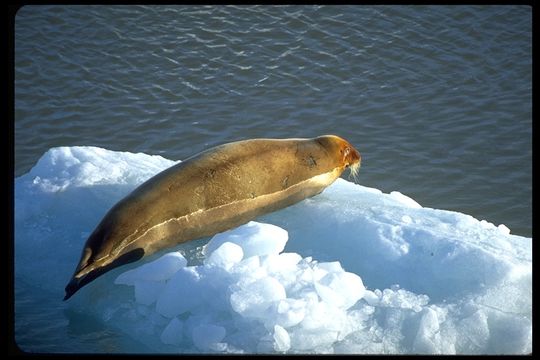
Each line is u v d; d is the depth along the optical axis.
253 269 16.89
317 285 16.50
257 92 34.94
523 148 32.69
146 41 37.19
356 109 34.34
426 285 17.50
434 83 35.78
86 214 20.11
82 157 21.98
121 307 17.66
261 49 37.06
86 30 37.62
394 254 18.05
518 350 16.50
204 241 19.30
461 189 30.75
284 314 16.00
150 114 33.72
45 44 36.75
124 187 20.81
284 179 20.22
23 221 20.09
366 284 17.83
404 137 33.09
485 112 34.41
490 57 37.12
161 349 16.66
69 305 18.11
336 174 21.45
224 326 16.52
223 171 19.44
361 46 37.44
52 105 33.91
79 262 17.80
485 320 16.61
